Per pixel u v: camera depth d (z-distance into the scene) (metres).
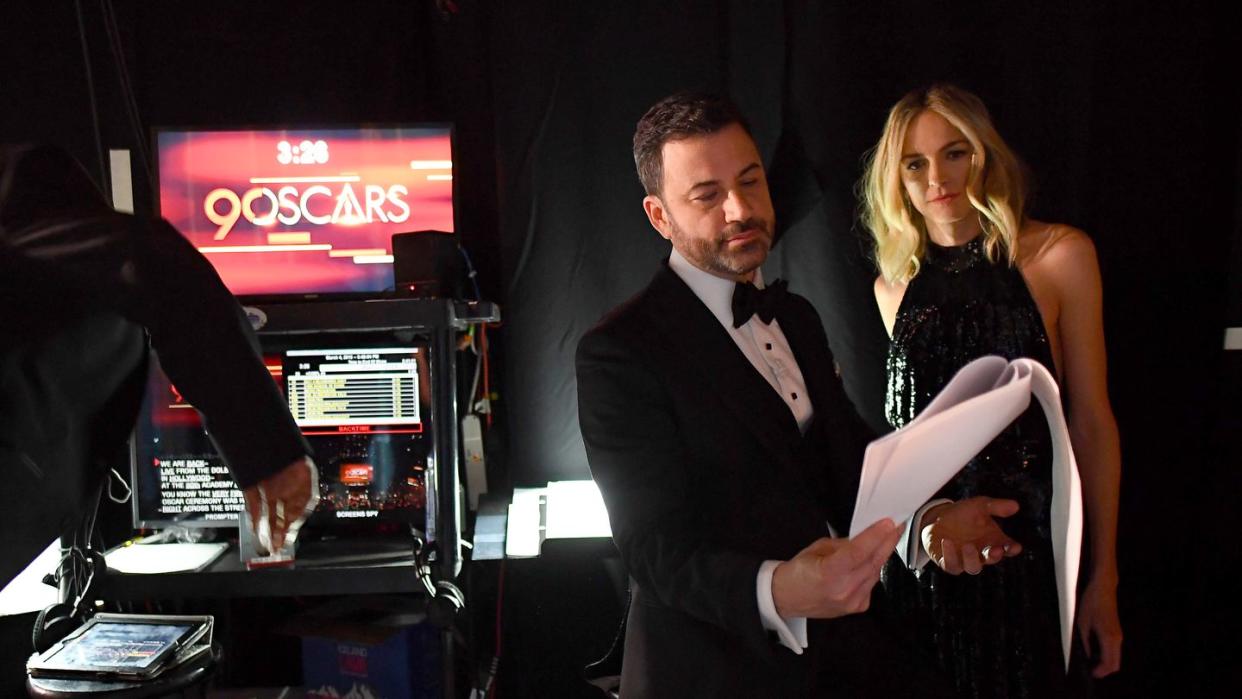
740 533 1.19
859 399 2.20
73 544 1.62
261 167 2.05
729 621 1.02
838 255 2.19
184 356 0.77
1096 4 2.11
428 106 2.27
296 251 2.07
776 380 1.33
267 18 2.21
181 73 2.21
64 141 2.20
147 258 0.76
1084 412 1.68
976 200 1.67
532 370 2.26
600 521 1.94
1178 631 2.21
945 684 1.41
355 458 1.83
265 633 2.28
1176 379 2.17
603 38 2.19
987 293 1.67
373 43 2.23
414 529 1.73
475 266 2.29
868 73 2.16
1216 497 2.17
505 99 2.21
